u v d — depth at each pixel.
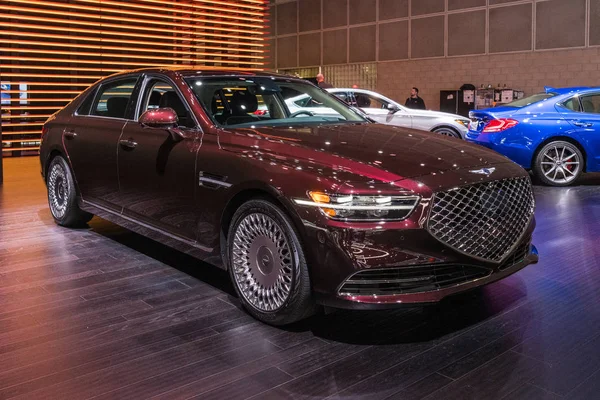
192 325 3.06
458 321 3.10
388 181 2.70
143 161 3.87
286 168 2.91
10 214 5.72
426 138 3.43
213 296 3.49
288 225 2.82
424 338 2.89
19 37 10.27
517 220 3.07
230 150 3.25
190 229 3.55
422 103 14.06
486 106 15.97
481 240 2.84
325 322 3.09
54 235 4.89
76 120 4.80
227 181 3.17
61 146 4.86
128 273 3.91
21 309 3.27
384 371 2.54
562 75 14.89
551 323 3.05
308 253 2.75
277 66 21.98
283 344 2.82
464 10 16.48
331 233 2.66
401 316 3.17
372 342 2.84
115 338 2.90
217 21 11.86
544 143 7.72
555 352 2.71
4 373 2.53
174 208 3.64
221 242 3.31
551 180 7.76
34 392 2.37
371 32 18.80
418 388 2.39
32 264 4.09
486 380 2.45
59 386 2.42
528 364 2.59
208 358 2.67
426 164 2.88
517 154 7.76
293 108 4.02
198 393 2.36
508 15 15.66
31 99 10.42
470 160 3.02
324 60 20.30
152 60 11.52
